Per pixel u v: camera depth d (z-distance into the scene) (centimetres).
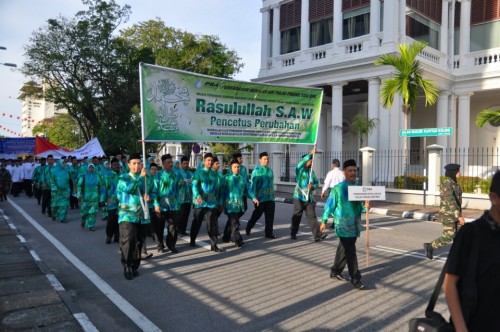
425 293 568
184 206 986
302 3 2508
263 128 906
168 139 779
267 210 961
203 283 616
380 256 784
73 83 2853
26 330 430
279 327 455
